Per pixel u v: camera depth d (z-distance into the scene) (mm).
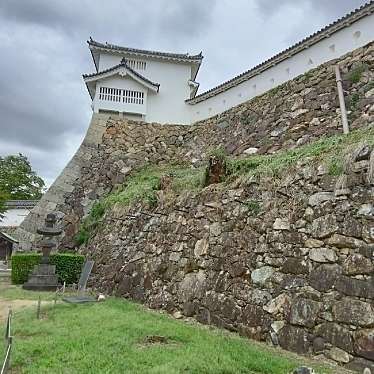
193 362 4164
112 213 12844
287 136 11344
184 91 20016
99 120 18109
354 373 4121
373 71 9664
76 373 3828
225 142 14820
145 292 8930
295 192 6051
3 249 19344
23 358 4320
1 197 23359
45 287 10914
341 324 4543
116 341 4953
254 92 14555
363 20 10469
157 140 18078
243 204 7094
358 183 4984
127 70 18625
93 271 11797
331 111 10273
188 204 8891
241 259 6605
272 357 4602
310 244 5402
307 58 12211
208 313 6816
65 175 16484
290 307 5297
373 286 4352
